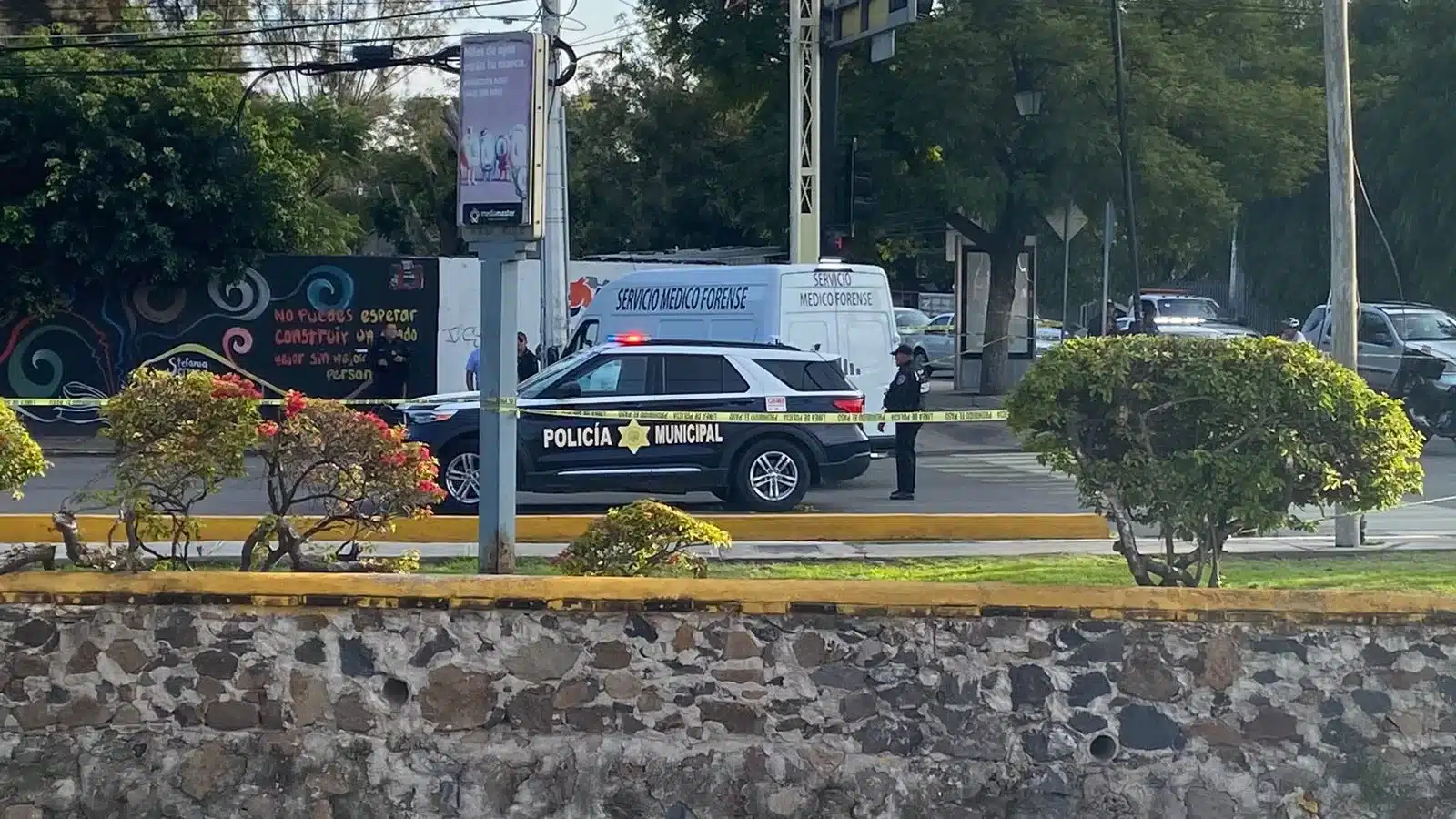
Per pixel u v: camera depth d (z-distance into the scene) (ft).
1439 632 19.85
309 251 84.94
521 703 19.67
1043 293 148.46
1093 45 80.59
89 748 19.72
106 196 74.28
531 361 68.13
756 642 19.71
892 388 50.88
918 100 81.66
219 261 78.69
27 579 19.90
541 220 26.48
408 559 25.34
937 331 118.21
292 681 19.77
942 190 82.38
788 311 58.44
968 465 65.92
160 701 19.79
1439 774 19.67
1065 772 19.62
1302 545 37.29
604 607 19.74
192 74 77.36
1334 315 40.14
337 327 81.30
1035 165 84.74
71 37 80.12
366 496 24.22
